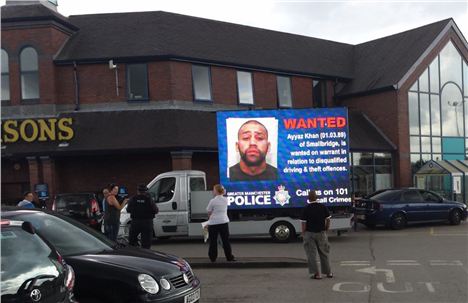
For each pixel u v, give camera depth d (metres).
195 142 20.34
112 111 21.44
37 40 21.17
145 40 22.30
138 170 21.11
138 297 5.55
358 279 9.41
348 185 14.90
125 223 15.04
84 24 23.44
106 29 23.09
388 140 26.53
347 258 11.93
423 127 27.41
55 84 21.36
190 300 6.02
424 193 19.31
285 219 15.09
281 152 15.08
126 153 20.12
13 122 20.22
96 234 6.86
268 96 25.25
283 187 15.04
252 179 15.09
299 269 10.72
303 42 29.39
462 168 26.53
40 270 4.03
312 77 27.36
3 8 21.41
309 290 8.53
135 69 21.86
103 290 5.63
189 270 6.38
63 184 20.89
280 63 26.02
